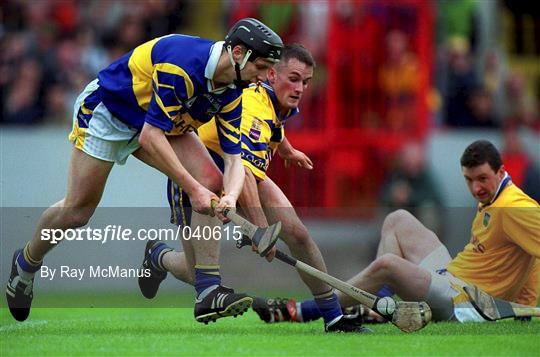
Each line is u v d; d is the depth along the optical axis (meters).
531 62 45.09
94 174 18.98
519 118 43.09
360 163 40.50
